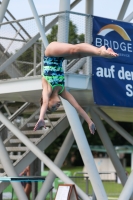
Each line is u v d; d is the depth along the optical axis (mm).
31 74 27516
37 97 28031
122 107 27047
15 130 26812
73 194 24344
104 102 24141
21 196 27203
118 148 82812
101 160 74375
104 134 28984
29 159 29391
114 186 53031
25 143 26391
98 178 24031
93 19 24578
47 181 27438
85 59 24797
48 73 16438
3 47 27859
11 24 27000
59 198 24500
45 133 29656
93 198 30203
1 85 26734
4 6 27812
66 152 28984
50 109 16469
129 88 24844
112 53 14414
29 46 26219
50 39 25766
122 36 25062
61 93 16672
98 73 24234
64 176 25031
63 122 29812
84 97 26156
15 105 35594
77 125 24078
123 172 29469
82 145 24047
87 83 24281
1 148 28031
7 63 26297
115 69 24625
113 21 24984
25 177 26766
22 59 27250
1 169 32156
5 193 38781
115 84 24531
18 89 25781
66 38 24375
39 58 28156
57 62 16469
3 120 27281
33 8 24797
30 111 35000
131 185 25453
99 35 24594
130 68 24984
